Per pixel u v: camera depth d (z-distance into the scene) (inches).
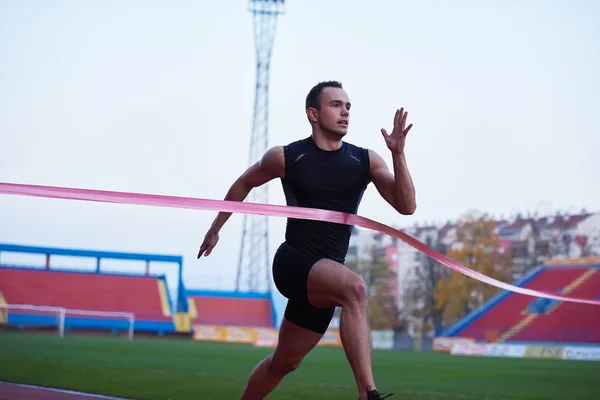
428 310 2549.2
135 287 2479.1
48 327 2246.6
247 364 871.1
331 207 189.0
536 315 2101.4
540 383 724.7
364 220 184.9
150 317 2377.0
